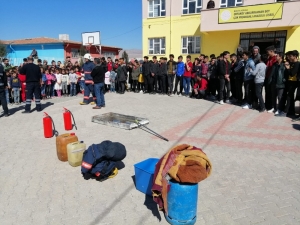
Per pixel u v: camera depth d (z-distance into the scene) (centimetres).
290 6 1442
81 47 3438
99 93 871
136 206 305
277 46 1603
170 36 1944
